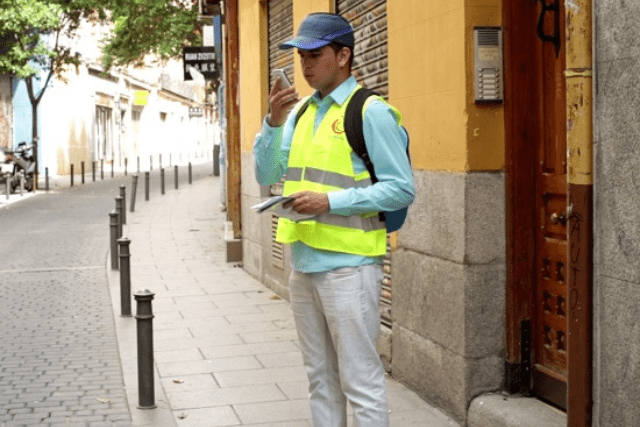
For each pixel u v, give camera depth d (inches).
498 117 186.5
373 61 247.9
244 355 265.6
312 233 140.4
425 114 205.2
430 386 207.9
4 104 1247.5
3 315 335.3
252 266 424.8
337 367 149.4
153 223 676.1
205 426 199.6
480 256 187.6
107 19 1072.2
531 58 185.2
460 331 190.5
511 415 176.9
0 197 920.9
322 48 138.3
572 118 133.9
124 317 328.8
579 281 134.0
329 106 142.6
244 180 442.0
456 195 189.6
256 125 406.0
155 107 2070.6
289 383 233.6
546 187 182.2
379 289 144.3
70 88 1408.7
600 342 131.2
